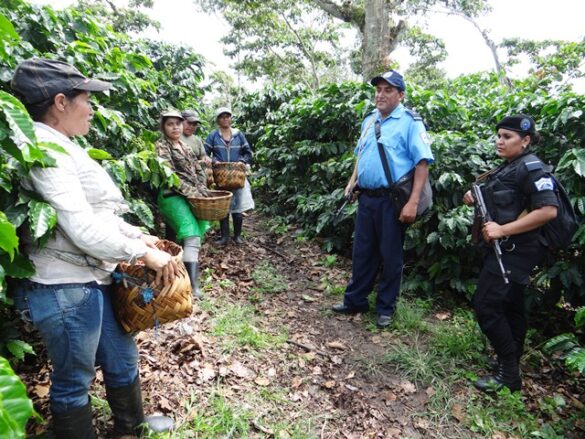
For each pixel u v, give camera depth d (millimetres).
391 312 3570
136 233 1980
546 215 2527
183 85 6016
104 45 3225
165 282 1733
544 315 4078
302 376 2844
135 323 1805
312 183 5887
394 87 3227
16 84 1558
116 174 2705
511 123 2684
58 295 1584
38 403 2266
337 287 4254
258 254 5047
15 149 1427
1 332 2100
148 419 2174
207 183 4789
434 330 3496
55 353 1642
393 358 3105
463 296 4242
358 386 2834
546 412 2756
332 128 5672
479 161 4004
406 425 2539
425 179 3248
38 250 1586
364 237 3529
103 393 2383
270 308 3793
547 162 3814
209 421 2281
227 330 3201
